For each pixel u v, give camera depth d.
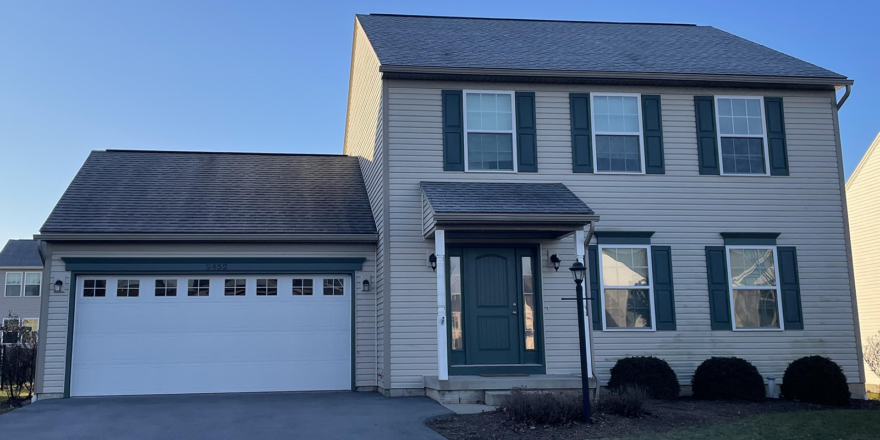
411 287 12.20
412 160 12.51
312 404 10.93
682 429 8.96
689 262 13.01
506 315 12.42
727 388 11.71
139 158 15.73
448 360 12.09
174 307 12.75
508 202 11.49
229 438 8.48
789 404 11.37
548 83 13.11
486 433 8.62
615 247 12.88
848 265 13.41
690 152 13.34
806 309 13.18
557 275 12.55
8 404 12.17
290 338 12.95
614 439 8.31
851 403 11.87
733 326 12.93
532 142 12.89
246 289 12.98
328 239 12.95
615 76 13.02
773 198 13.42
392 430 8.83
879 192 20.03
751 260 13.23
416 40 14.48
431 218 11.24
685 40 16.08
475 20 17.02
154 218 13.01
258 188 14.75
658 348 12.69
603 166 13.09
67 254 12.49
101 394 12.30
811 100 13.86
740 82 13.44
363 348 13.01
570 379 11.30
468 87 12.87
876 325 20.02
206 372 12.65
